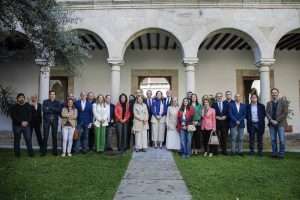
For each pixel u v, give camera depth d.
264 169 7.79
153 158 9.03
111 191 6.21
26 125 9.03
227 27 11.90
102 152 9.84
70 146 9.30
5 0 6.24
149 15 11.98
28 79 15.66
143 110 10.14
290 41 14.27
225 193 6.12
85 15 12.04
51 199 5.74
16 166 7.98
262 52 11.89
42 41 7.37
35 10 6.88
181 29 11.91
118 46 11.97
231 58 15.66
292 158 9.06
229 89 15.51
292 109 15.43
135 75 15.59
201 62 15.63
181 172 7.58
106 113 10.00
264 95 11.89
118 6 11.98
